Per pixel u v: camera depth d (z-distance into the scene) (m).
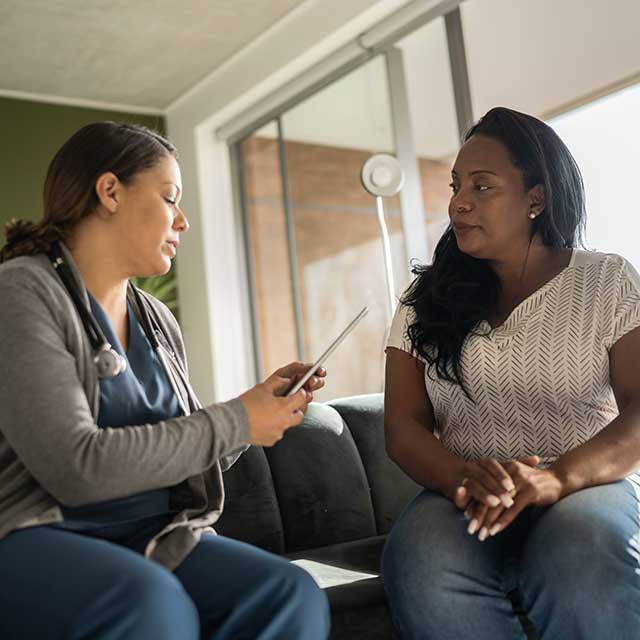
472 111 3.81
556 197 1.57
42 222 1.30
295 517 1.81
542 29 3.80
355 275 4.39
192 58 4.92
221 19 4.46
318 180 4.65
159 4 4.23
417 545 1.30
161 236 1.31
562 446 1.45
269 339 5.16
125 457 1.09
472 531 1.26
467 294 1.53
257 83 4.76
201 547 1.23
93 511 1.19
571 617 1.21
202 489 1.33
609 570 1.20
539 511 1.37
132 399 1.25
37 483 1.15
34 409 1.08
